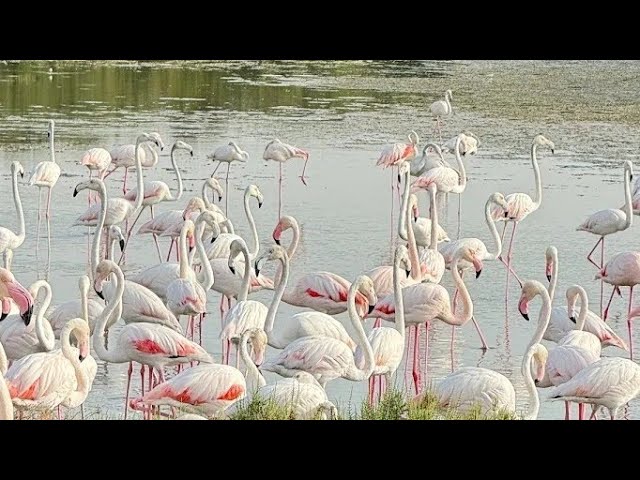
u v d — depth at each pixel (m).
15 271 16.42
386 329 11.56
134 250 18.30
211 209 17.34
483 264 17.52
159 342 11.24
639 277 14.50
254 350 10.94
